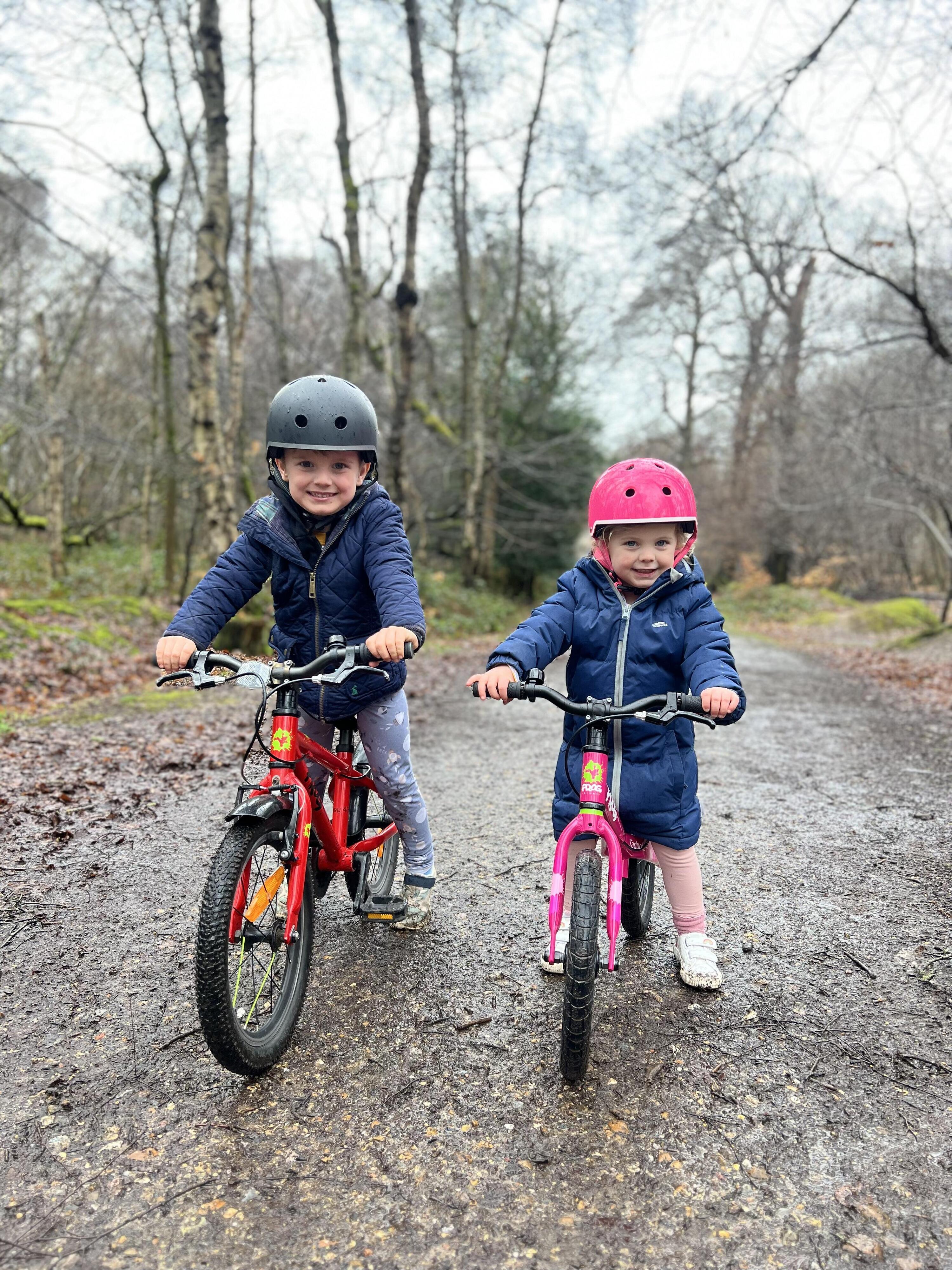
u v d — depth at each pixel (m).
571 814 2.61
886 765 6.12
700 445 36.09
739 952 3.11
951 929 3.32
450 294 24.59
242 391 16.05
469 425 21.25
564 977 2.79
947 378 14.40
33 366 23.03
